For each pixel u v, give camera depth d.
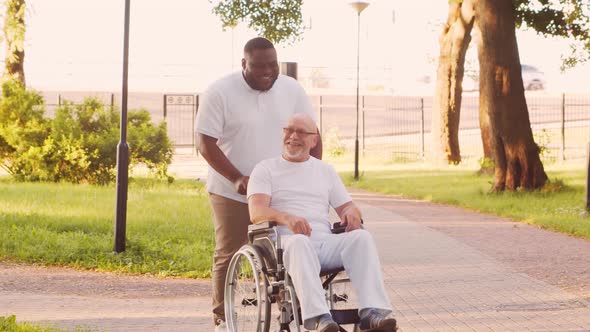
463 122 49.81
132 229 13.45
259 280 6.32
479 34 20.36
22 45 25.02
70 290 9.66
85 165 20.56
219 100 6.93
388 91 64.69
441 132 29.58
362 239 5.93
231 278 6.77
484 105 25.61
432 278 10.27
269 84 6.94
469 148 37.94
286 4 24.69
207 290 9.87
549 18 23.09
